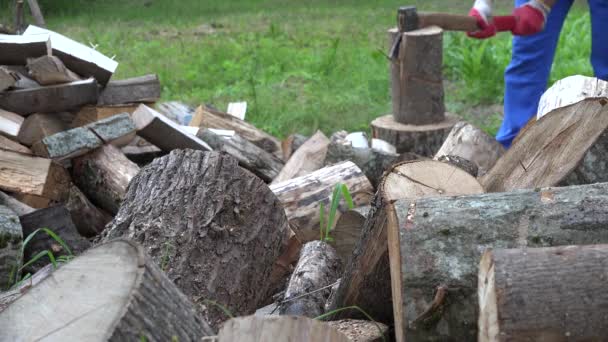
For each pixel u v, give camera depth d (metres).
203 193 2.95
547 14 5.07
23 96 4.53
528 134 3.26
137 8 17.31
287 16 16.03
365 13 16.25
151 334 1.77
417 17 5.79
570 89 3.79
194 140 4.68
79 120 4.85
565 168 2.96
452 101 8.15
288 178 4.80
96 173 4.27
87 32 13.47
